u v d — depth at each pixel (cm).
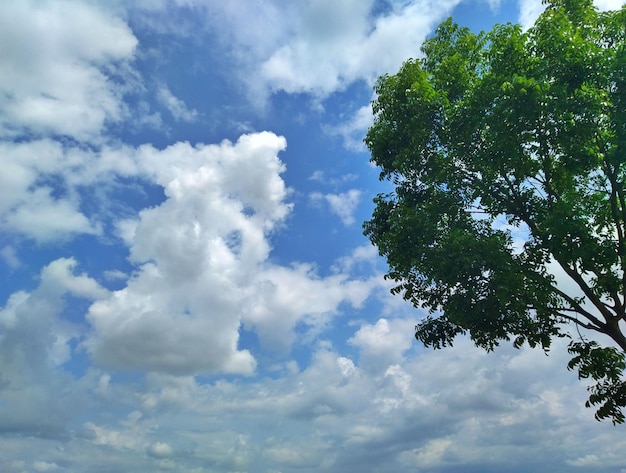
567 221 1266
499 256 1305
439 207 1495
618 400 1295
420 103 1478
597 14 1425
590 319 1382
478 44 1560
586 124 1253
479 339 1509
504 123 1316
